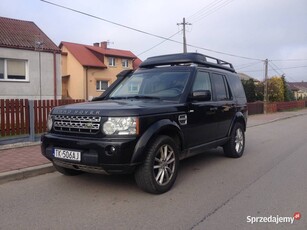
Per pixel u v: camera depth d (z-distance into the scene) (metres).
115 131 4.29
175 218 3.92
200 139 5.88
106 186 5.12
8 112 8.19
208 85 6.37
